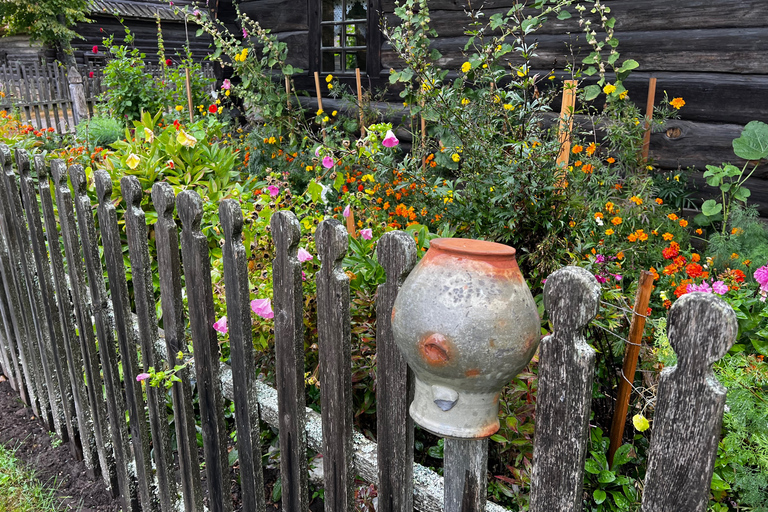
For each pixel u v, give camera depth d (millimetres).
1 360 2812
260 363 1986
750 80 3471
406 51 3371
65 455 2312
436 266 801
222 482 1505
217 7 6699
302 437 1284
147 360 1591
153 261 2463
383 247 983
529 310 790
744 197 3359
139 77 6953
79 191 1648
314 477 1867
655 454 688
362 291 1737
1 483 2137
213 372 1397
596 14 4066
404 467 1094
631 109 3576
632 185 3266
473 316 756
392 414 1074
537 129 2895
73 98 9453
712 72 3643
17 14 16969
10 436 2441
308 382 1706
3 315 2479
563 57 4254
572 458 773
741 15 3473
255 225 1938
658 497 697
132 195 1444
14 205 2039
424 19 3822
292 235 1107
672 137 3795
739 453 1514
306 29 5984
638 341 1528
